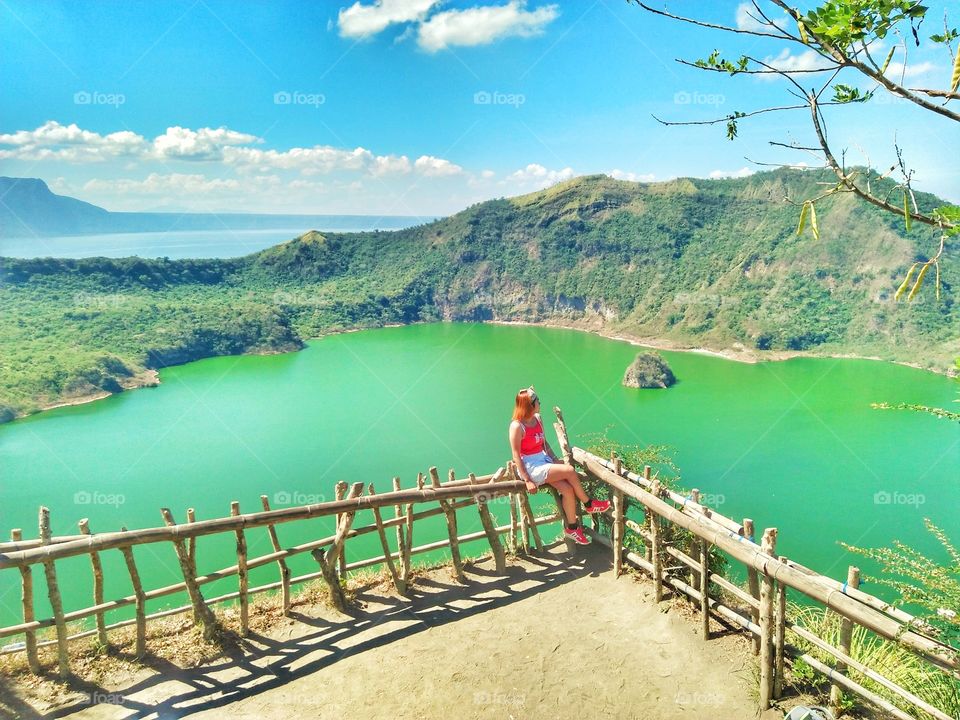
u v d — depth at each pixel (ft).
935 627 10.56
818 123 7.66
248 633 16.20
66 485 196.85
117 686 14.25
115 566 127.65
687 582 17.07
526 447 19.04
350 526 17.22
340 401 312.09
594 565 19.38
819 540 155.53
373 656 15.31
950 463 209.97
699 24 8.18
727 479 198.59
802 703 13.24
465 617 16.97
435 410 292.20
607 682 14.28
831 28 7.12
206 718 13.26
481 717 13.32
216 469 216.33
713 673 14.37
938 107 7.25
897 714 11.54
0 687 13.91
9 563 13.35
